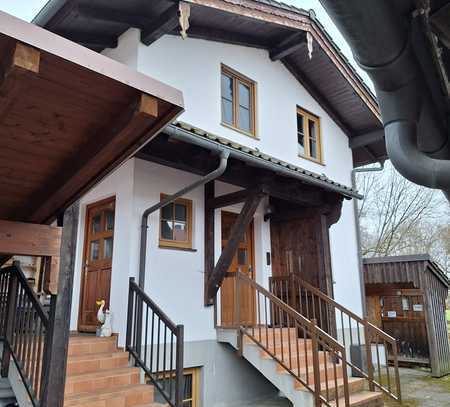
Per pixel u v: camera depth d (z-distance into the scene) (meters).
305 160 7.39
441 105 3.04
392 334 9.42
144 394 4.03
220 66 6.06
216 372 5.56
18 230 2.46
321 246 6.61
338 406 4.68
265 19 5.77
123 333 4.73
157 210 5.32
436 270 9.02
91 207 5.83
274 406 5.73
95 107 1.66
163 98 1.61
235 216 6.81
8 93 1.44
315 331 4.78
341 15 2.10
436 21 2.69
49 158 2.08
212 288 5.60
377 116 8.10
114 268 5.04
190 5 4.75
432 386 7.24
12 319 3.92
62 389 2.69
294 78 7.60
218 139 4.57
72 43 1.37
